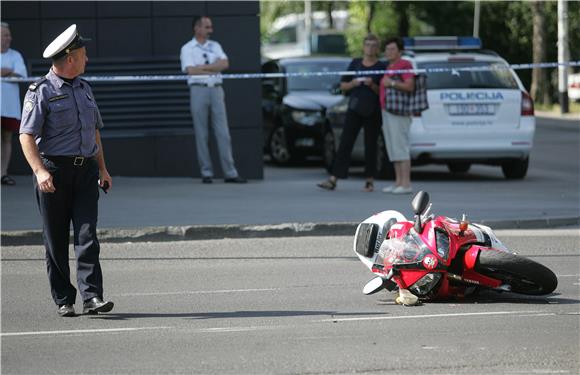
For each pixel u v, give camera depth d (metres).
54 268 29.58
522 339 26.12
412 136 60.19
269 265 37.62
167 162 61.84
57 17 60.69
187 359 24.61
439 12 179.75
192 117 59.28
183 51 57.59
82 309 30.67
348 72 54.84
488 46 180.50
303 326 27.92
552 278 29.66
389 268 30.61
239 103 62.47
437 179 65.19
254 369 23.66
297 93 76.81
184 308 30.52
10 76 55.38
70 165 28.92
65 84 28.92
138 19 61.28
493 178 65.94
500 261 29.16
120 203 50.56
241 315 29.44
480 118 60.69
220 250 40.88
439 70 56.28
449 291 30.70
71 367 24.08
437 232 30.00
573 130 111.81
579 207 49.62
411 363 23.98
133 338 26.80
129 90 61.22
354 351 25.16
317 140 73.94
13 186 56.41
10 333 27.50
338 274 35.75
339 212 47.22
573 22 172.25
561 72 137.75
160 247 41.69
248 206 49.38
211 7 61.78
